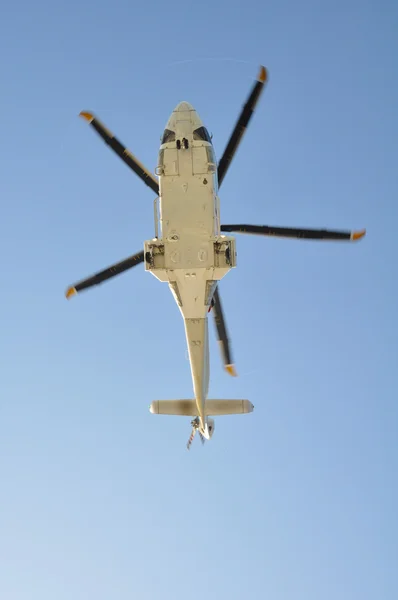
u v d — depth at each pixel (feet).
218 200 77.30
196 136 75.72
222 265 74.38
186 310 79.05
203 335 79.92
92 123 79.92
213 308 86.07
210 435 91.66
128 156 80.79
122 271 80.79
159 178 75.87
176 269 74.95
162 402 90.17
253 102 78.13
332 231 78.23
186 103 77.51
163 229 75.31
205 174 75.10
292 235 79.41
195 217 74.84
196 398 83.15
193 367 81.10
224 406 88.79
